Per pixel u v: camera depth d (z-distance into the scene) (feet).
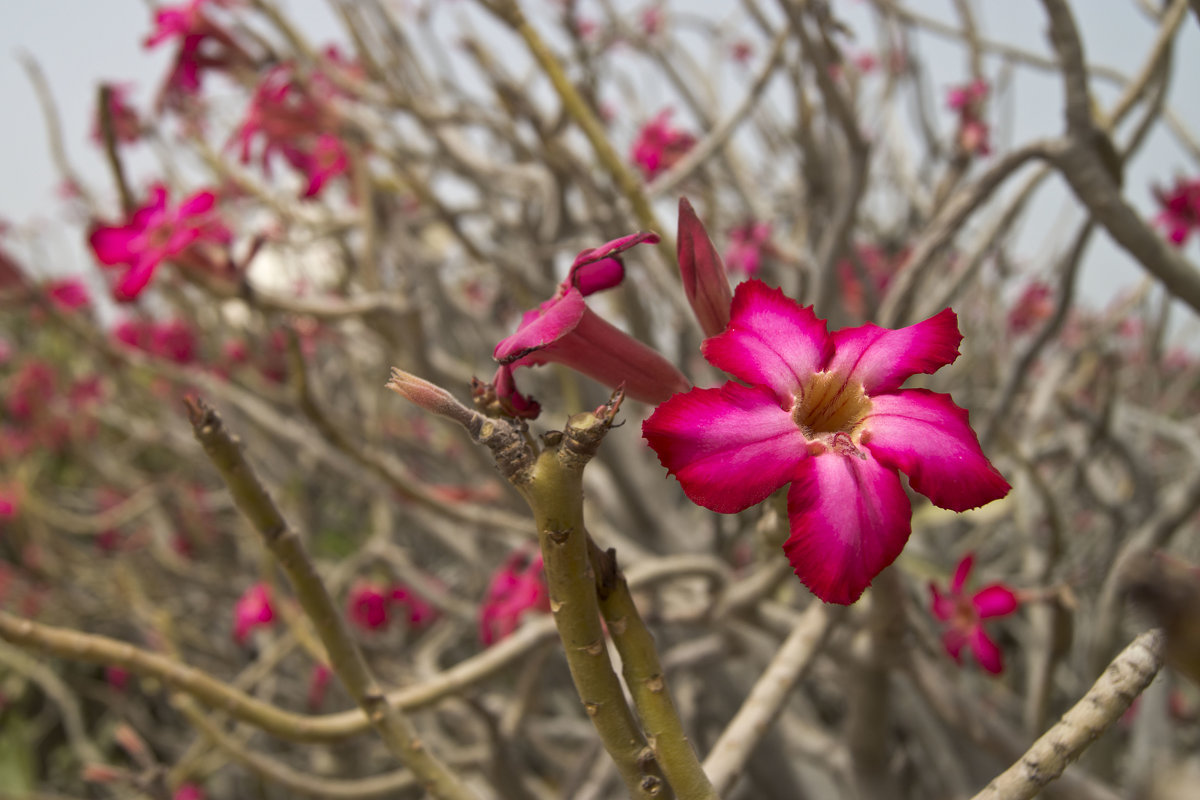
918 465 0.79
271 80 2.14
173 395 4.52
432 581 3.52
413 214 3.34
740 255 2.58
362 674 0.96
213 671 4.11
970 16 2.27
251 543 4.09
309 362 3.42
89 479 5.26
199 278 1.77
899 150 3.30
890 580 1.18
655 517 3.02
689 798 0.78
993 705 2.49
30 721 5.19
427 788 0.96
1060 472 3.37
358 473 3.06
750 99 2.08
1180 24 1.42
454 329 3.20
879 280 2.89
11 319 5.51
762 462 0.78
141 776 1.20
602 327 0.90
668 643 2.87
